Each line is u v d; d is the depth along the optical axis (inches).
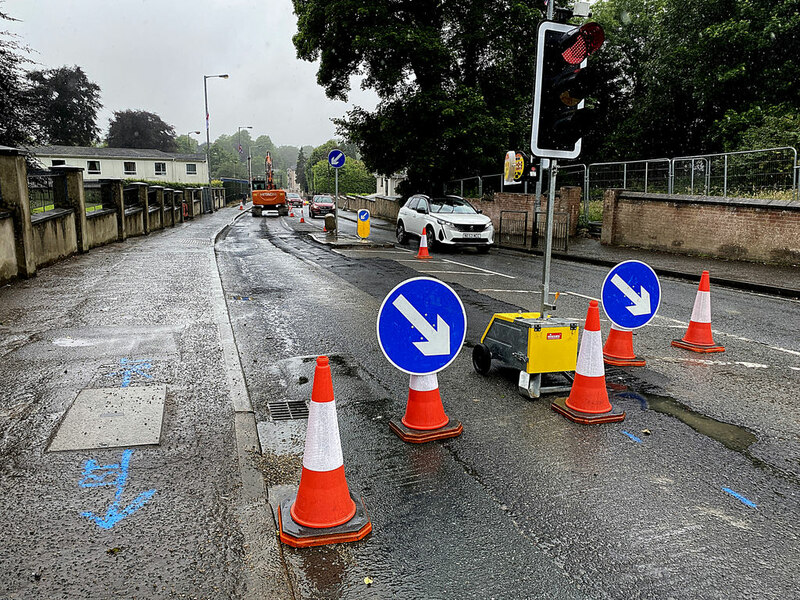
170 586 97.6
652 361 244.7
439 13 969.5
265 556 107.0
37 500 122.1
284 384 206.8
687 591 101.2
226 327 267.9
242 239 806.5
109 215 643.5
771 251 533.6
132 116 3292.3
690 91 930.7
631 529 120.3
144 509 120.5
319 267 517.3
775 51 832.3
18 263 379.6
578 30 173.8
